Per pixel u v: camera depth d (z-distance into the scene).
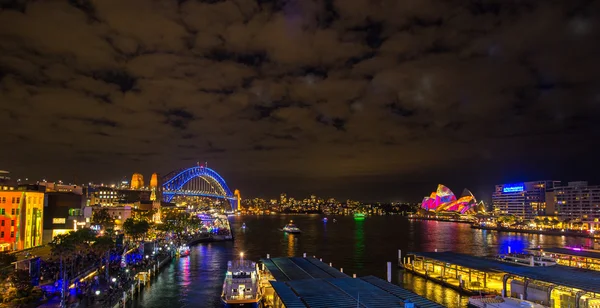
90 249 116.25
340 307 63.88
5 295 73.25
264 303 89.69
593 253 131.25
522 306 76.81
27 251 128.50
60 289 87.31
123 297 85.94
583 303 76.75
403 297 69.31
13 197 134.12
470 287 102.00
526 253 145.00
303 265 105.31
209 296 102.12
